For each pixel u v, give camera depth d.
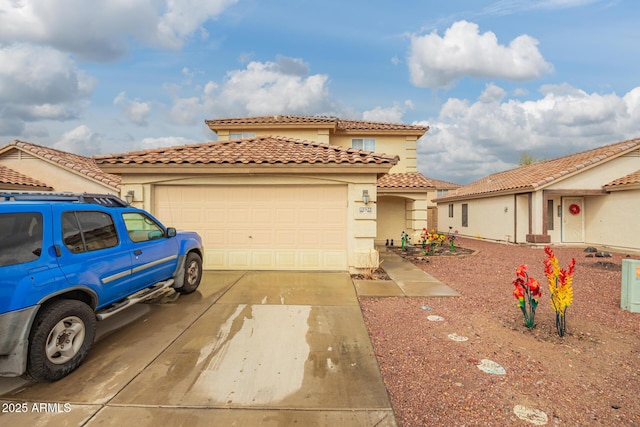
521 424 2.93
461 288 7.75
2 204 3.37
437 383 3.59
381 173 8.98
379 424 2.90
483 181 24.70
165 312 5.78
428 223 25.42
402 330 5.09
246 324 5.21
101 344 4.48
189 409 3.08
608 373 3.81
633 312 5.96
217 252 9.29
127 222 5.37
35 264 3.49
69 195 4.72
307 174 9.07
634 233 14.10
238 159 8.91
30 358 3.36
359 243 9.05
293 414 3.02
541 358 4.16
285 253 9.27
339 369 3.81
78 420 2.92
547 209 16.61
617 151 15.59
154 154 9.37
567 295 4.79
